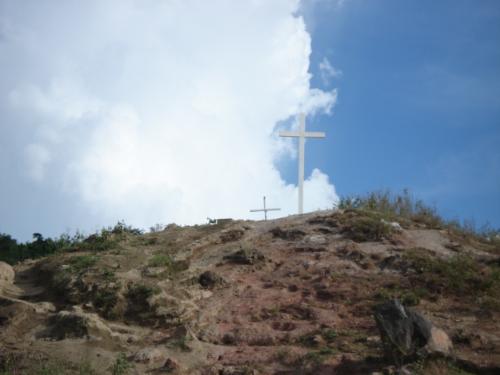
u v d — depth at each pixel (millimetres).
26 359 9688
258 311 11930
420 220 17094
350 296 12266
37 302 12484
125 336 10922
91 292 12359
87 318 10844
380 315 9523
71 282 12758
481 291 12258
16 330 11016
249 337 10922
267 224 16984
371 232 15109
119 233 16906
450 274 12758
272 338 10781
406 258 13539
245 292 12914
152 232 17500
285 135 20109
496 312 11352
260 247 15250
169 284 12969
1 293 12867
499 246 15742
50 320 11219
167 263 14000
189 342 10562
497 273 12820
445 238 15430
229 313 12000
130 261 14070
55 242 19641
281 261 14375
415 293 12148
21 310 11469
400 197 18672
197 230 17156
